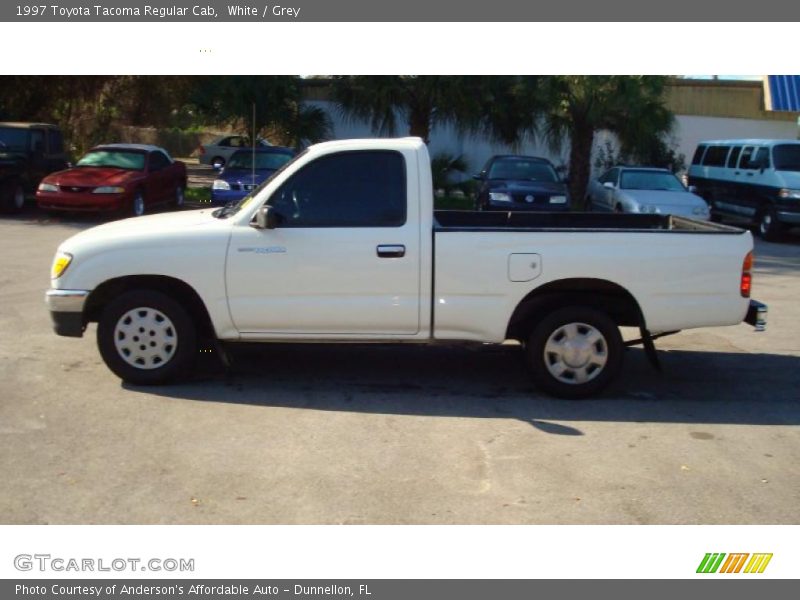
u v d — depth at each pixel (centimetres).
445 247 647
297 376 721
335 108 2445
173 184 2005
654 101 2177
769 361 823
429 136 2259
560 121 2158
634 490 508
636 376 762
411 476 518
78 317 663
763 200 1858
